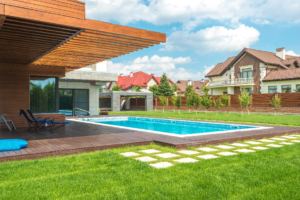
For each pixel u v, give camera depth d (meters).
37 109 9.69
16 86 8.95
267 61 24.27
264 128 8.88
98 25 5.15
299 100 16.83
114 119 15.73
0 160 4.23
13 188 2.98
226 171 3.73
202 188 3.05
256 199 2.75
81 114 17.14
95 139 6.19
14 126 8.38
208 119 14.42
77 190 2.95
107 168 3.86
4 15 4.14
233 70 27.17
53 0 4.60
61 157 4.60
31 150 4.79
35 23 4.66
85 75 15.62
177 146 5.47
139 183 3.20
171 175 3.55
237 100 20.70
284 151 5.22
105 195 2.79
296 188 3.07
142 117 15.85
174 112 22.17
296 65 25.92
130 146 5.73
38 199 2.69
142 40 6.10
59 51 7.06
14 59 8.30
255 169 3.84
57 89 10.10
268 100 18.62
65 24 4.73
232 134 7.21
